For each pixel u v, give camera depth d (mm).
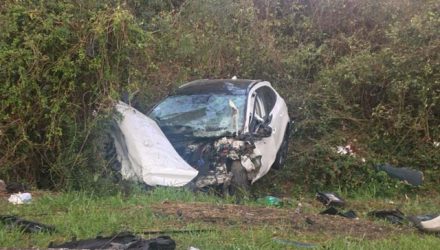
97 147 8609
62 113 8430
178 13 13312
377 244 6348
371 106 12062
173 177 8578
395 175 10711
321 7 14164
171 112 9969
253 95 10008
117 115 8758
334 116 11984
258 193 9969
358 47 13195
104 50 8461
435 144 11289
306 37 14141
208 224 6719
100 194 8078
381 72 11727
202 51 12766
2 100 8344
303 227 7016
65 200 7375
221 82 10562
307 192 10586
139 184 8539
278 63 13000
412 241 6641
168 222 6691
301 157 10914
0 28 8359
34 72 8281
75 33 8430
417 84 11141
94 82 8562
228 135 9125
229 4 13508
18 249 5543
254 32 13430
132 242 5508
